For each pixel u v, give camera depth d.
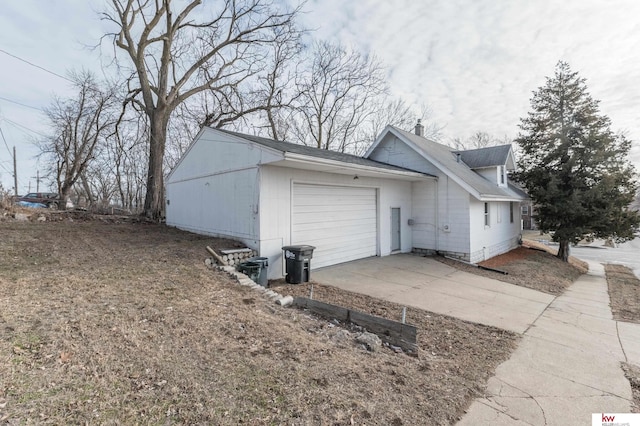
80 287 4.56
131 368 2.69
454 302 6.45
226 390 2.53
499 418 2.61
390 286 7.46
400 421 2.38
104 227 10.11
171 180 12.40
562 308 6.62
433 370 3.36
